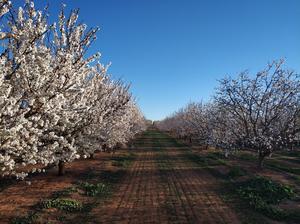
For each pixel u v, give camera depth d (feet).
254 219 43.52
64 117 43.21
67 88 39.63
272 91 76.02
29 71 36.04
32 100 34.58
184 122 202.80
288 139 75.72
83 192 58.03
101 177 72.90
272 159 106.32
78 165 87.97
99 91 64.03
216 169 84.94
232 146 82.94
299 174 78.28
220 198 54.95
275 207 48.21
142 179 72.79
